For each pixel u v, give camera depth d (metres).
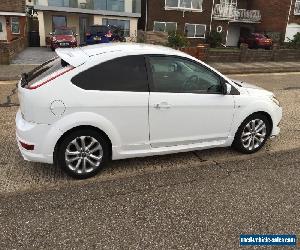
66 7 25.80
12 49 15.57
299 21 31.73
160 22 28.30
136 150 4.50
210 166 4.86
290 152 5.50
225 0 30.86
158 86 4.41
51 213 3.59
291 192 4.23
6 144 5.32
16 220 3.45
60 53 4.40
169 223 3.52
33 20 29.88
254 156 5.28
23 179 4.26
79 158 4.21
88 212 3.64
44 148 4.01
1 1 23.31
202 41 30.33
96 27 23.58
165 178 4.46
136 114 4.30
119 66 4.22
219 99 4.79
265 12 32.75
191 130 4.73
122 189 4.13
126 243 3.19
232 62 17.89
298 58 20.12
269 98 5.35
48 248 3.08
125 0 27.09
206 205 3.87
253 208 3.84
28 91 3.92
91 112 4.07
